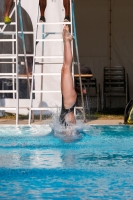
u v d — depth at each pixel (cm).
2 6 1295
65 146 764
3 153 696
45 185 498
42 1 1089
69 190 478
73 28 1099
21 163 618
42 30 1150
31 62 1290
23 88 1289
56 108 1005
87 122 1116
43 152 704
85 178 530
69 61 806
